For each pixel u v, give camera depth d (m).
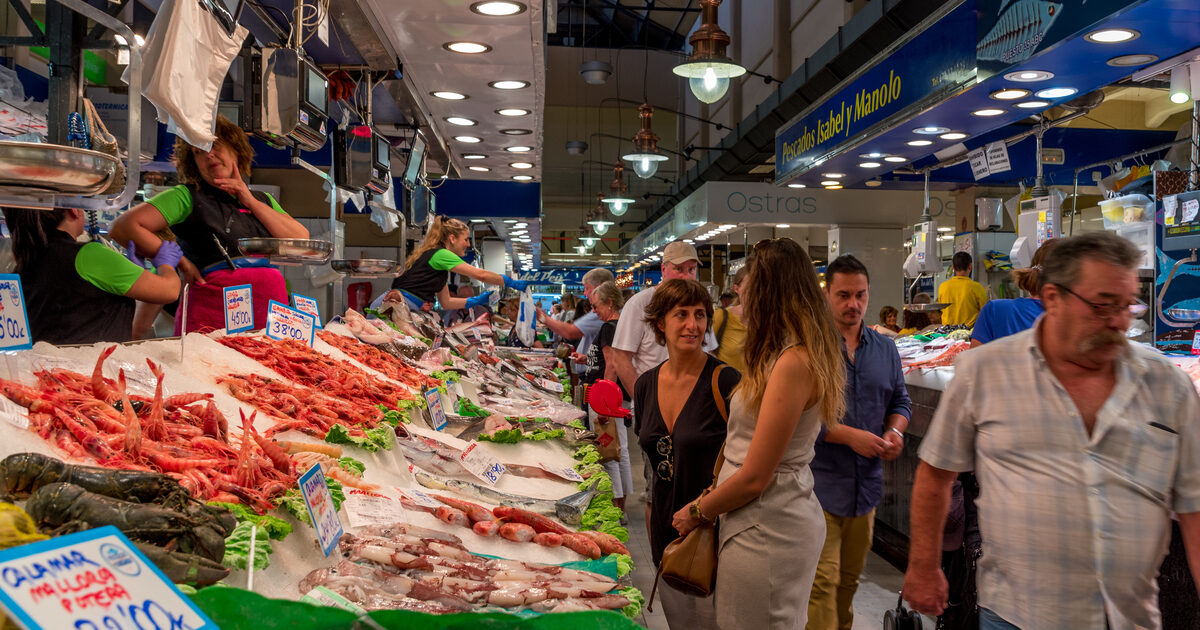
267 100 3.77
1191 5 3.73
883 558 5.04
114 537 0.90
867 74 6.56
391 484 2.43
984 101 5.36
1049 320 1.93
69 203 2.10
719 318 3.96
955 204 10.39
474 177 9.60
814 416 2.37
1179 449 1.88
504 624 1.12
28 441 1.54
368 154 5.29
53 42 2.63
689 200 12.09
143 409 1.95
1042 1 4.38
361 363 3.79
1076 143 8.64
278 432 2.39
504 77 5.42
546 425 3.91
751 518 2.33
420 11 4.22
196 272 3.48
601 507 2.63
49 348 2.10
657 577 2.53
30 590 0.77
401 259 5.53
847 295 3.23
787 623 2.33
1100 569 1.83
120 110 3.83
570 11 20.67
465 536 2.16
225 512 1.49
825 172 8.17
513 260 21.75
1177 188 5.52
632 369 4.21
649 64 21.62
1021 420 1.93
